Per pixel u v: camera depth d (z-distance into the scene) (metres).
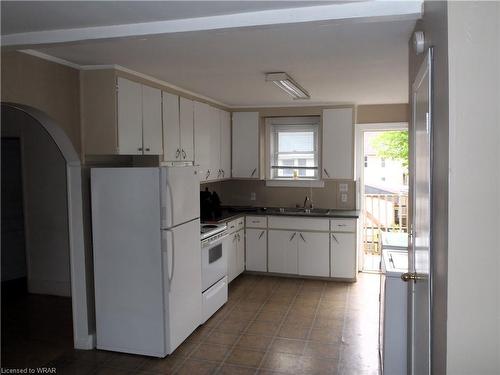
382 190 8.25
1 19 2.19
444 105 1.40
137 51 2.96
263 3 1.96
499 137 1.31
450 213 1.34
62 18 2.17
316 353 3.46
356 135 5.75
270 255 5.65
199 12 2.09
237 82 4.14
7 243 5.55
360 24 2.39
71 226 3.56
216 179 5.47
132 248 3.43
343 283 5.36
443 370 1.43
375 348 3.54
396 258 3.03
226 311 4.41
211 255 4.27
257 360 3.35
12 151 5.55
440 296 1.49
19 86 2.84
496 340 1.33
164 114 4.12
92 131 3.44
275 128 6.18
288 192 6.12
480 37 1.31
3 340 3.78
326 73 3.72
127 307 3.47
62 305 4.69
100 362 3.35
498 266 1.32
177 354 3.47
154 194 3.36
